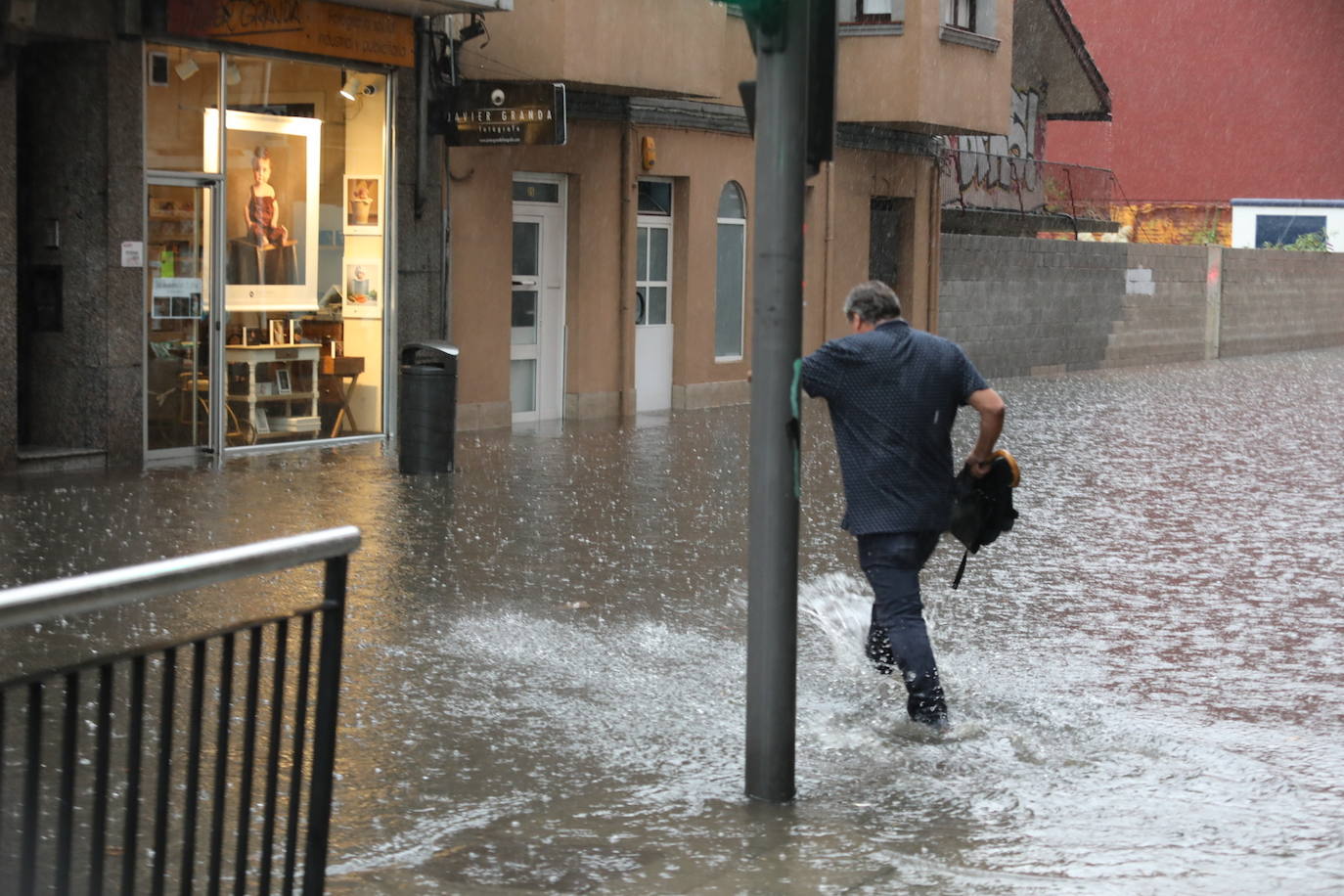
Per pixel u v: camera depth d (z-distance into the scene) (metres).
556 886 4.88
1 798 3.24
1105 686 7.65
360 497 12.99
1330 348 45.41
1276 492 14.73
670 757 6.34
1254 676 7.91
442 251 17.91
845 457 6.88
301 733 4.02
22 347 14.79
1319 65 53.69
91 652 7.56
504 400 19.03
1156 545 11.72
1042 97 38.53
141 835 5.06
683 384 22.33
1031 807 5.79
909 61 23.83
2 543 10.45
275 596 9.04
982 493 7.13
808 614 9.19
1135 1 55.53
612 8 18.36
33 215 14.67
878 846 5.32
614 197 20.59
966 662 8.05
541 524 11.91
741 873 5.02
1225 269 39.44
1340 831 5.59
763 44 5.59
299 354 16.55
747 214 23.58
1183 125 55.31
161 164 14.95
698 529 11.91
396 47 16.77
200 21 14.73
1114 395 26.34
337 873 4.96
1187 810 5.80
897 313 6.98
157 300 15.07
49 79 14.48
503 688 7.34
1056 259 31.56
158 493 12.88
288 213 16.28
